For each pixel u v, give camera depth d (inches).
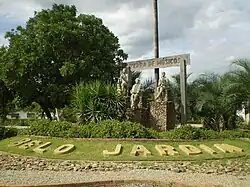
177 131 642.2
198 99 935.7
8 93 1160.8
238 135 706.8
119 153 530.6
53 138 630.5
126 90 837.2
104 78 1095.0
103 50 1154.7
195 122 1104.8
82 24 1137.4
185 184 358.3
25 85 1077.8
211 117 933.8
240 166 475.2
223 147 583.2
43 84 1120.2
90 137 623.5
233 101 870.4
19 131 776.9
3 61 1074.7
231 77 885.2
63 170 443.5
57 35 1058.1
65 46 1087.6
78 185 360.2
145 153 525.7
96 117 741.3
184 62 871.1
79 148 562.3
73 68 1025.5
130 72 859.4
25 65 1031.0
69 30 1055.6
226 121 929.5
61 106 1133.1
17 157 534.0
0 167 464.4
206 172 433.7
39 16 1130.0
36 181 374.9
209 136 661.3
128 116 798.5
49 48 1067.9
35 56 1050.7
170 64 896.9
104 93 768.9
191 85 1003.9
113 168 455.5
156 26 1113.4
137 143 581.0
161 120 836.0
